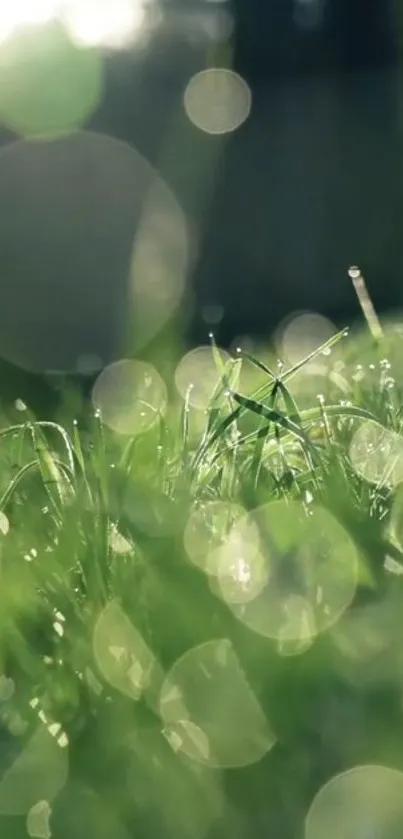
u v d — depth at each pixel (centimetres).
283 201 230
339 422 73
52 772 58
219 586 61
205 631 59
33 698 60
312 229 227
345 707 58
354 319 201
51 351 217
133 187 241
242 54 239
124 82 249
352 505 65
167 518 64
